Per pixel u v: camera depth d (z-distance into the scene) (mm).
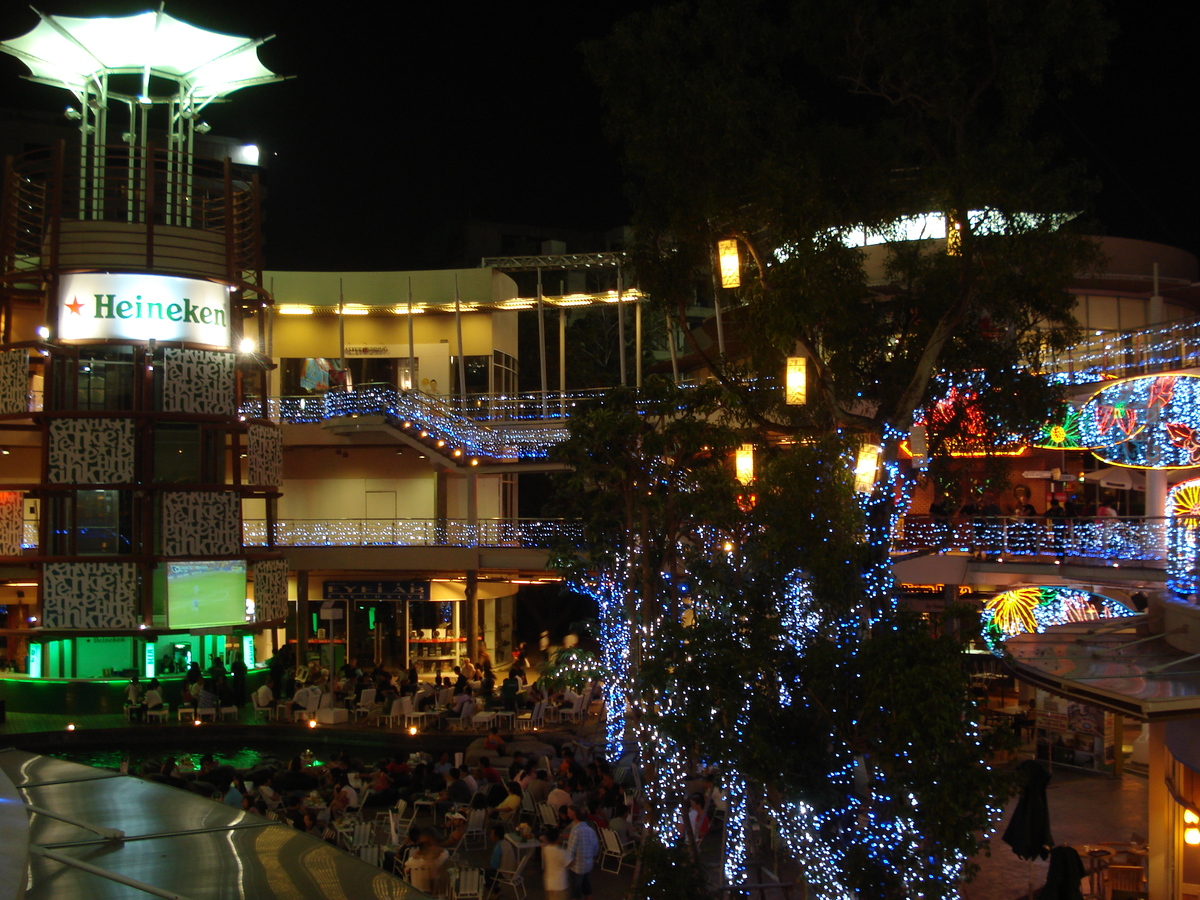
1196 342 21000
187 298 29812
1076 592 21766
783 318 15023
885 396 17656
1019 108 14930
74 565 28578
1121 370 22484
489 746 23438
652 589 15227
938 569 24641
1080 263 15844
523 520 33906
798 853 10727
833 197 17281
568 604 45719
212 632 29453
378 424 33406
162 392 29688
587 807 17781
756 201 15477
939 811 9312
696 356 38875
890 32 15617
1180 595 13922
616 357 49469
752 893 12336
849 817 10461
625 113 17000
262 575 30766
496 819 18797
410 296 37125
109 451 28625
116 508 29203
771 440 18422
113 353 29500
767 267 16016
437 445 33688
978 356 17484
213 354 29984
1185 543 13992
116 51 31391
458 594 34625
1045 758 21953
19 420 30875
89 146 30625
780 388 16562
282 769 22047
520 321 48531
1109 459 21609
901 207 17375
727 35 16312
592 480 16172
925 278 17875
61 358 29422
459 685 28156
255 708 28797
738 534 14422
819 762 10461
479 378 38656
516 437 35469
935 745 9375
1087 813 18078
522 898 15484
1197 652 12297
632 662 15109
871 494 14031
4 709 27922
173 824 6004
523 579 35719
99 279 29234
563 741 25062
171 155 32688
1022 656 12773
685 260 17594
